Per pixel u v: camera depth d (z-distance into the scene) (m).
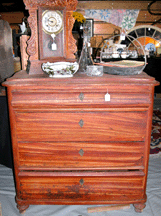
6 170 2.20
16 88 1.34
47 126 1.41
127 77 1.42
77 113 1.38
